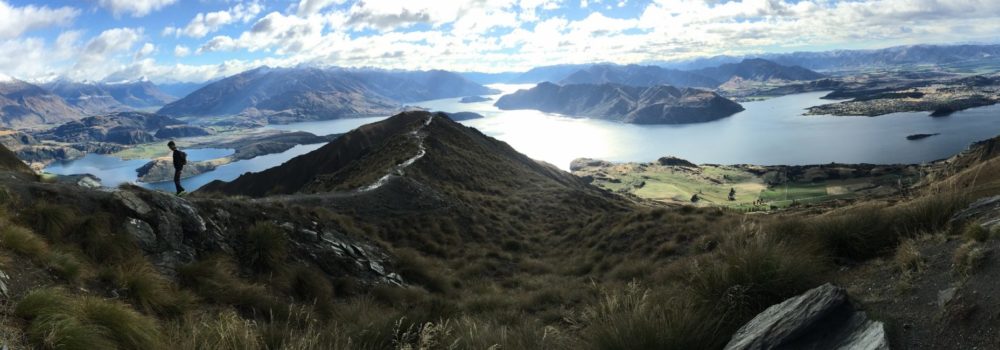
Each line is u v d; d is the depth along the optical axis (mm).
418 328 6969
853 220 8117
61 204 11047
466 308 11891
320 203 30656
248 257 13141
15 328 5223
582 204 49719
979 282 4750
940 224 7371
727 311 5777
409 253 19656
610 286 12234
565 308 11031
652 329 5246
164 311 8586
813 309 5066
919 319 4766
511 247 28781
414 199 34625
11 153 21266
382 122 141250
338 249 16438
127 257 10414
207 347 6062
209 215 13930
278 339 7125
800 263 6469
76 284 7832
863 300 5625
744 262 6352
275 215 16266
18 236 7684
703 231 18031
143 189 13055
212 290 10250
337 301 13141
